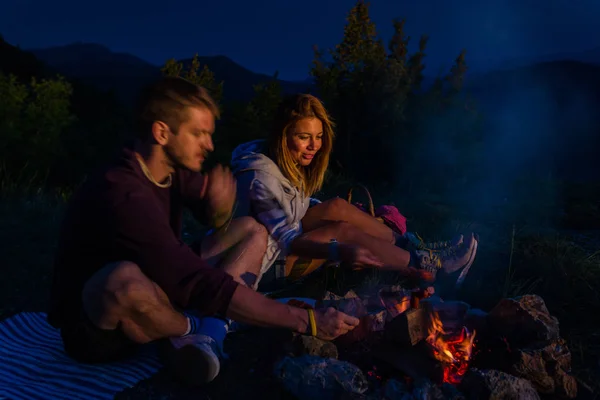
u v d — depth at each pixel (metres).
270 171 3.01
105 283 2.24
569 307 3.42
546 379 2.42
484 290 3.64
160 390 2.50
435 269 3.29
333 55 8.19
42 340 2.93
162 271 2.30
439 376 2.40
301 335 2.53
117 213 2.27
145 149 2.41
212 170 2.76
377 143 7.68
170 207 2.65
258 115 8.03
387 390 2.27
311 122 2.99
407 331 2.42
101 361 2.62
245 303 2.36
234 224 2.83
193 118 2.34
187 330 2.48
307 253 3.07
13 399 2.37
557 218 5.71
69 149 7.99
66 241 2.38
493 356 2.55
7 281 3.80
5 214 5.39
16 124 7.26
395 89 7.60
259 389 2.52
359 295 3.09
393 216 3.76
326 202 3.47
